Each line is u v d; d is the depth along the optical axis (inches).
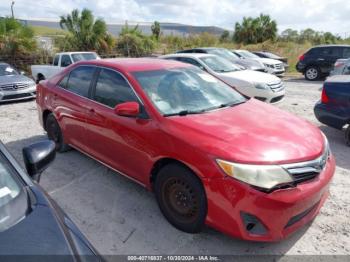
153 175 134.4
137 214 137.3
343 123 218.1
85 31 798.5
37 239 61.7
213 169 107.6
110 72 161.3
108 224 130.6
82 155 202.4
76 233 68.5
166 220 131.8
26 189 76.9
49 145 91.5
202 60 370.6
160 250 115.4
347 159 198.5
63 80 195.2
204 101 149.9
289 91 478.9
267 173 103.2
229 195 105.0
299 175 107.3
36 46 673.6
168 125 125.8
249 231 106.3
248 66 510.3
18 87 386.0
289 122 135.0
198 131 119.6
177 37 1288.1
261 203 102.0
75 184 165.2
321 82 599.2
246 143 112.2
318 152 116.0
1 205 69.1
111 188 160.6
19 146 223.3
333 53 600.4
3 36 640.4
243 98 166.2
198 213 115.2
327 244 118.3
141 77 150.4
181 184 119.6
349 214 136.9
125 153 144.6
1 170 78.4
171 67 167.8
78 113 172.9
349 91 211.6
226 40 1550.2
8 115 321.4
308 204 108.0
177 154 117.6
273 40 1411.2
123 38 887.7
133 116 134.3
